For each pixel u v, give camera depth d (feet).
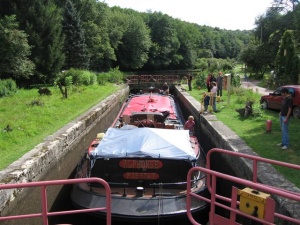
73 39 126.21
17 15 91.71
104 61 170.40
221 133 33.14
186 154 22.48
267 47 142.82
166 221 20.61
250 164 22.86
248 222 20.03
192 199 21.36
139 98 51.90
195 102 59.26
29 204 22.08
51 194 26.32
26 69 82.02
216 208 26.43
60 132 33.40
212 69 135.64
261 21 188.44
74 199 22.57
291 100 27.55
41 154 25.32
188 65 243.81
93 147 27.27
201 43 331.57
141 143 23.39
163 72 207.31
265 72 153.28
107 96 68.54
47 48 94.53
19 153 26.11
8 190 18.97
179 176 22.89
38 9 95.30
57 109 46.80
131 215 20.38
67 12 125.70
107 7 198.39
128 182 23.12
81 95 63.21
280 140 30.42
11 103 51.26
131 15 218.18
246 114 42.24
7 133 30.73
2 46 76.79
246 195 13.38
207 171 14.82
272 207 12.64
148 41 196.44
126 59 192.24
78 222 22.68
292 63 83.25
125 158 22.65
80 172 25.25
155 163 22.75
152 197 21.29
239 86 78.13
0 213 17.81
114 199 21.16
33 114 41.81
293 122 39.29
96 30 156.25
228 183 27.55
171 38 222.07
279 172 21.42
